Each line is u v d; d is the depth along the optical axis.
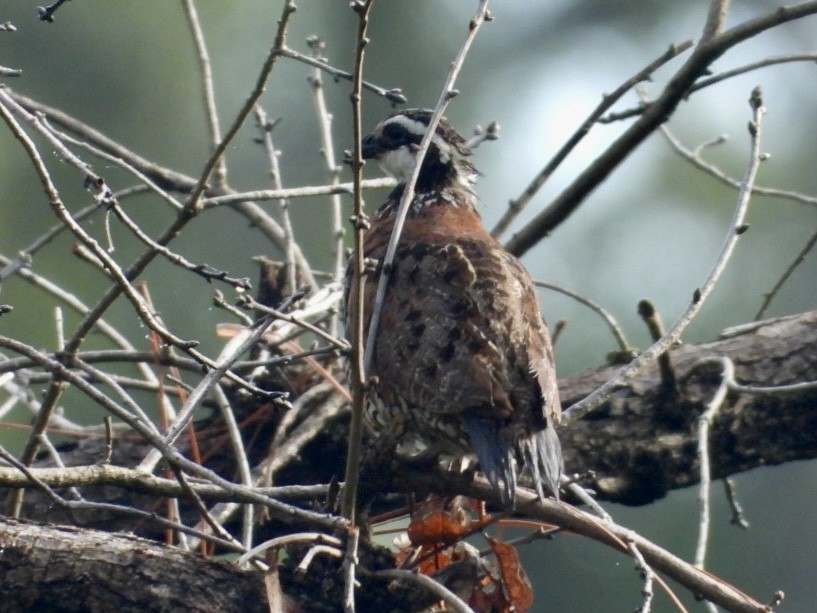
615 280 24.33
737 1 27.53
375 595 8.55
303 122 25.12
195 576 8.18
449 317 9.02
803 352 11.16
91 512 10.39
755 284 24.44
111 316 21.61
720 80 11.80
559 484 8.73
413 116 11.49
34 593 8.04
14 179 22.56
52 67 24.08
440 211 10.91
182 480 8.20
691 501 21.28
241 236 22.59
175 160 24.44
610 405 10.96
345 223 17.36
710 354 11.29
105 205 7.80
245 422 10.95
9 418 19.30
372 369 9.20
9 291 21.83
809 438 11.09
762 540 22.25
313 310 10.86
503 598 8.81
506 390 8.72
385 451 8.68
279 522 10.64
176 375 11.06
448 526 8.59
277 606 7.96
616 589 20.70
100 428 11.13
